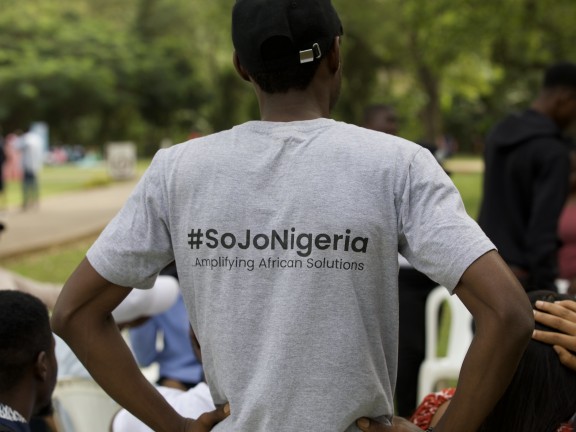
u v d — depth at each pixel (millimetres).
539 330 1812
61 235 13586
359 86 37219
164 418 1745
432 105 30422
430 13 17922
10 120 50625
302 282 1594
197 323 1737
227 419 1689
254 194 1641
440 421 1602
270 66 1714
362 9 28734
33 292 3232
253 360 1631
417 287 4449
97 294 1707
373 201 1600
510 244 3900
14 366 2105
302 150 1649
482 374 1508
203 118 56750
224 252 1643
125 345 1742
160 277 3121
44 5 53438
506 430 1802
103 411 2885
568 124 4027
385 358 1663
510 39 17844
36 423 2643
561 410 1805
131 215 1736
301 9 1685
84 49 51438
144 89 54406
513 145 3900
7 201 20750
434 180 1604
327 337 1591
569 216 4660
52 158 49219
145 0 55188
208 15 31375
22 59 49156
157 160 1761
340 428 1600
